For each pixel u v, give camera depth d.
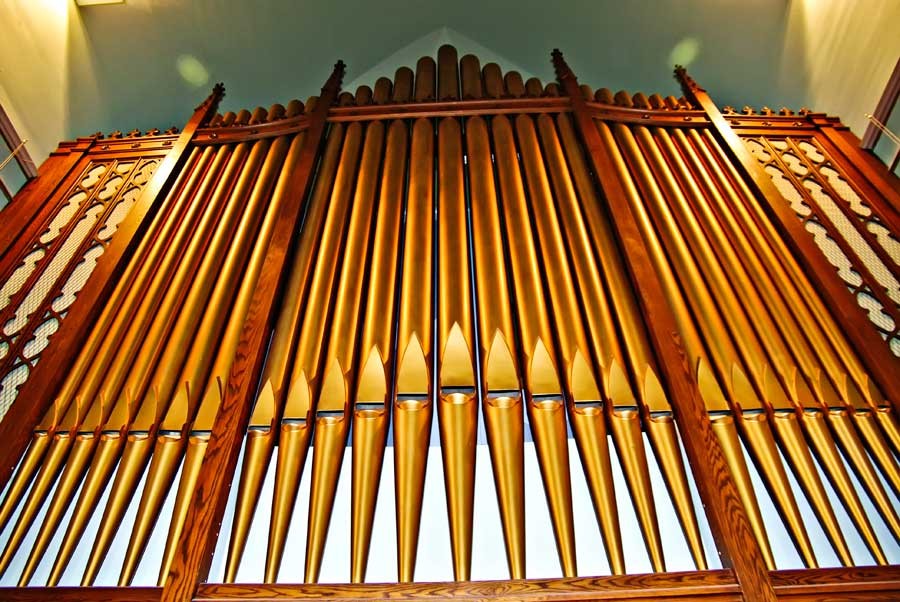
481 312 2.59
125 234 3.27
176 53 4.70
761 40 4.60
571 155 3.71
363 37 4.90
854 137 3.96
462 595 1.71
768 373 2.43
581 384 2.27
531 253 2.96
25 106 3.94
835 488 2.17
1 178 3.79
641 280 2.67
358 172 3.68
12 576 2.28
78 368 2.64
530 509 2.39
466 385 2.22
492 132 3.99
